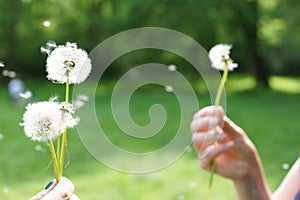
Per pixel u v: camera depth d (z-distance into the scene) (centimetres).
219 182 481
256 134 755
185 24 1315
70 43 67
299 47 1683
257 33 1435
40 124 66
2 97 1132
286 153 621
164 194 453
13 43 1552
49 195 68
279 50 1670
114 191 460
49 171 491
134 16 1370
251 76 1568
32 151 597
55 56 66
